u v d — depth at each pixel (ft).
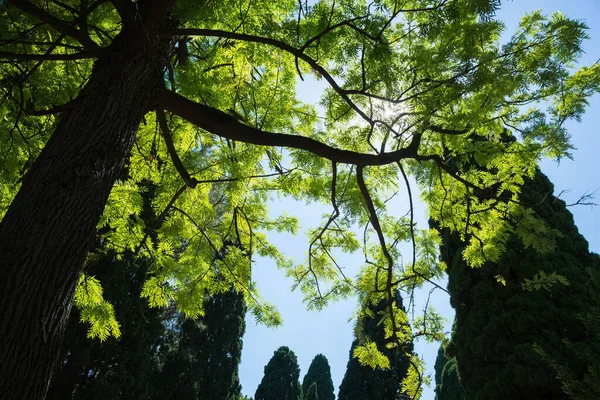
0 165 13.04
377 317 42.24
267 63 13.60
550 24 9.28
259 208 16.14
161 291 14.46
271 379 85.66
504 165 12.81
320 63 12.44
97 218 6.40
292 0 12.33
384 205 15.83
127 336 34.58
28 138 13.19
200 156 14.02
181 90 11.62
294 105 15.38
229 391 52.29
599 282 20.45
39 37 11.41
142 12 8.31
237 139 8.49
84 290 11.64
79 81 13.46
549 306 22.15
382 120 10.37
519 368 21.04
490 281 24.85
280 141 8.64
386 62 9.34
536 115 11.12
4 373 4.70
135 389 35.09
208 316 52.29
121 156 7.08
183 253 15.58
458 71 8.36
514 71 9.00
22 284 5.17
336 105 12.50
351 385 55.31
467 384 24.34
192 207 14.56
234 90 13.20
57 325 5.49
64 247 5.71
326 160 14.52
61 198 5.90
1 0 9.19
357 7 10.22
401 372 54.13
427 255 15.87
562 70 9.19
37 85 12.12
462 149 12.48
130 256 33.91
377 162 9.64
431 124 10.17
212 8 8.86
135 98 7.51
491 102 9.59
